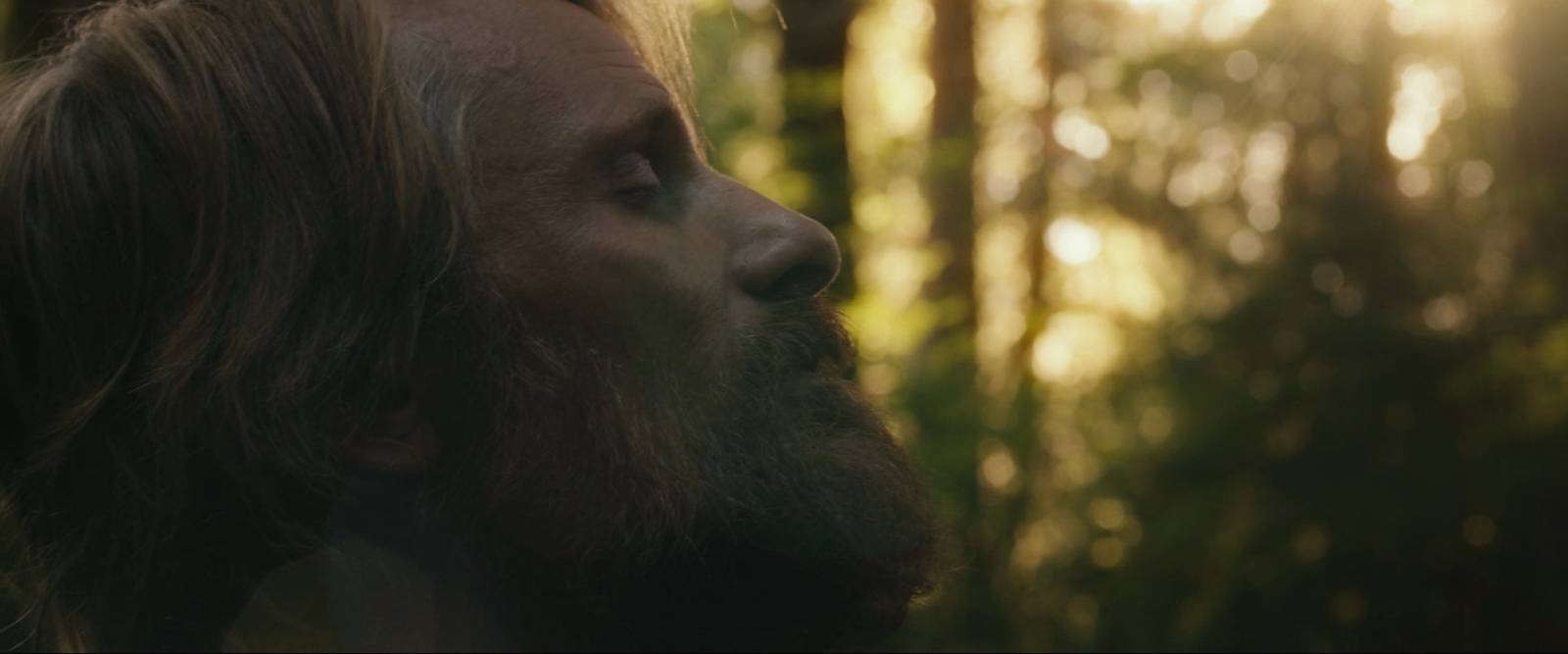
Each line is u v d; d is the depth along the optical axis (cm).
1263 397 377
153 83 84
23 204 86
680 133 92
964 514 402
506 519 86
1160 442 412
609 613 89
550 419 84
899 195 510
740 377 88
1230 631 364
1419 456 344
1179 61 519
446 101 86
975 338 511
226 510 87
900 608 95
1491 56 265
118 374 85
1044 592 416
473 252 85
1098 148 664
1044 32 698
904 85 632
